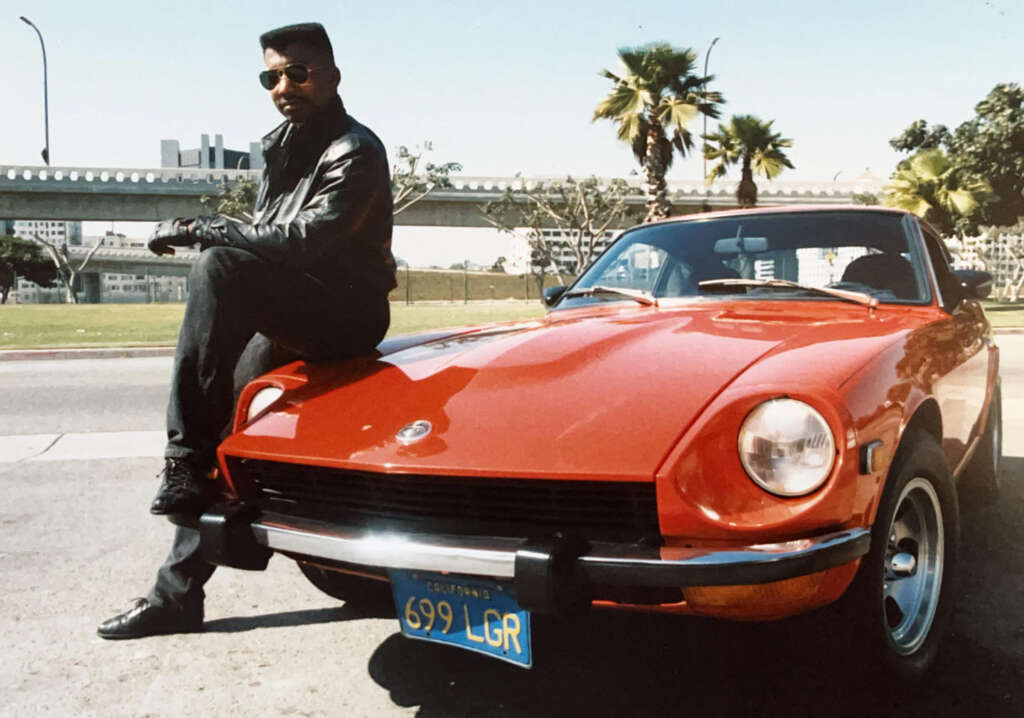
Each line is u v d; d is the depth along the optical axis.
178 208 55.72
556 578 1.85
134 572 3.37
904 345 2.37
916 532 2.36
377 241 2.90
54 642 2.72
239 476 2.41
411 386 2.42
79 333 18.92
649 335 2.57
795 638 2.12
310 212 2.68
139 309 38.38
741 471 1.88
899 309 2.98
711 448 1.90
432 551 1.97
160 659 2.60
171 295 103.00
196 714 2.27
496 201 54.03
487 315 28.05
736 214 3.50
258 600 3.11
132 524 4.02
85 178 54.38
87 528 3.97
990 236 48.62
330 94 2.90
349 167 2.75
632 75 24.64
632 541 1.92
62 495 4.58
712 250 3.36
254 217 2.99
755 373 2.08
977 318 3.68
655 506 1.91
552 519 1.99
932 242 3.59
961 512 4.06
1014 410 7.04
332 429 2.29
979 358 3.41
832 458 1.86
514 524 2.03
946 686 2.32
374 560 2.03
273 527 2.20
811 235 3.28
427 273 117.06
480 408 2.21
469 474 1.98
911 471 2.17
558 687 2.40
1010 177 32.84
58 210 55.06
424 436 2.13
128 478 4.98
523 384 2.29
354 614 2.96
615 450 1.93
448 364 2.55
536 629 2.79
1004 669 2.43
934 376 2.48
